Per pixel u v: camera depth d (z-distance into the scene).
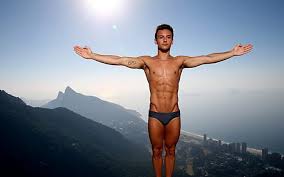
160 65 2.14
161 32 2.10
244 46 2.14
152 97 2.16
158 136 2.14
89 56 2.18
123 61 2.20
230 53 2.14
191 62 2.16
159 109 2.12
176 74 2.15
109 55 2.22
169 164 2.19
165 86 2.12
